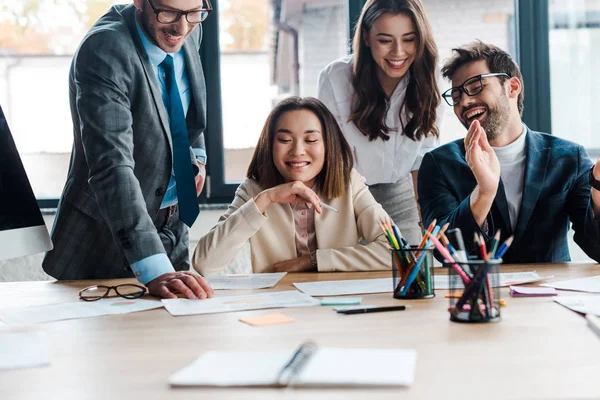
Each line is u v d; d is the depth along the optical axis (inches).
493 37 113.0
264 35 114.3
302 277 59.9
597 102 113.7
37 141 115.6
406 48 97.4
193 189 71.2
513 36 113.4
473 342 30.6
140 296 49.4
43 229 49.8
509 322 35.3
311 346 27.6
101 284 58.7
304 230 70.2
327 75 101.4
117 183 54.4
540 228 74.3
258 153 72.2
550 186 74.5
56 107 115.4
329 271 64.2
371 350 28.3
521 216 74.4
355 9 110.5
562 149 75.6
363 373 24.4
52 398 23.7
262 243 68.9
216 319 39.0
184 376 24.8
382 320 37.0
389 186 101.4
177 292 49.1
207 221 110.7
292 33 114.5
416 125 99.5
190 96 77.7
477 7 112.4
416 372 25.4
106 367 28.0
